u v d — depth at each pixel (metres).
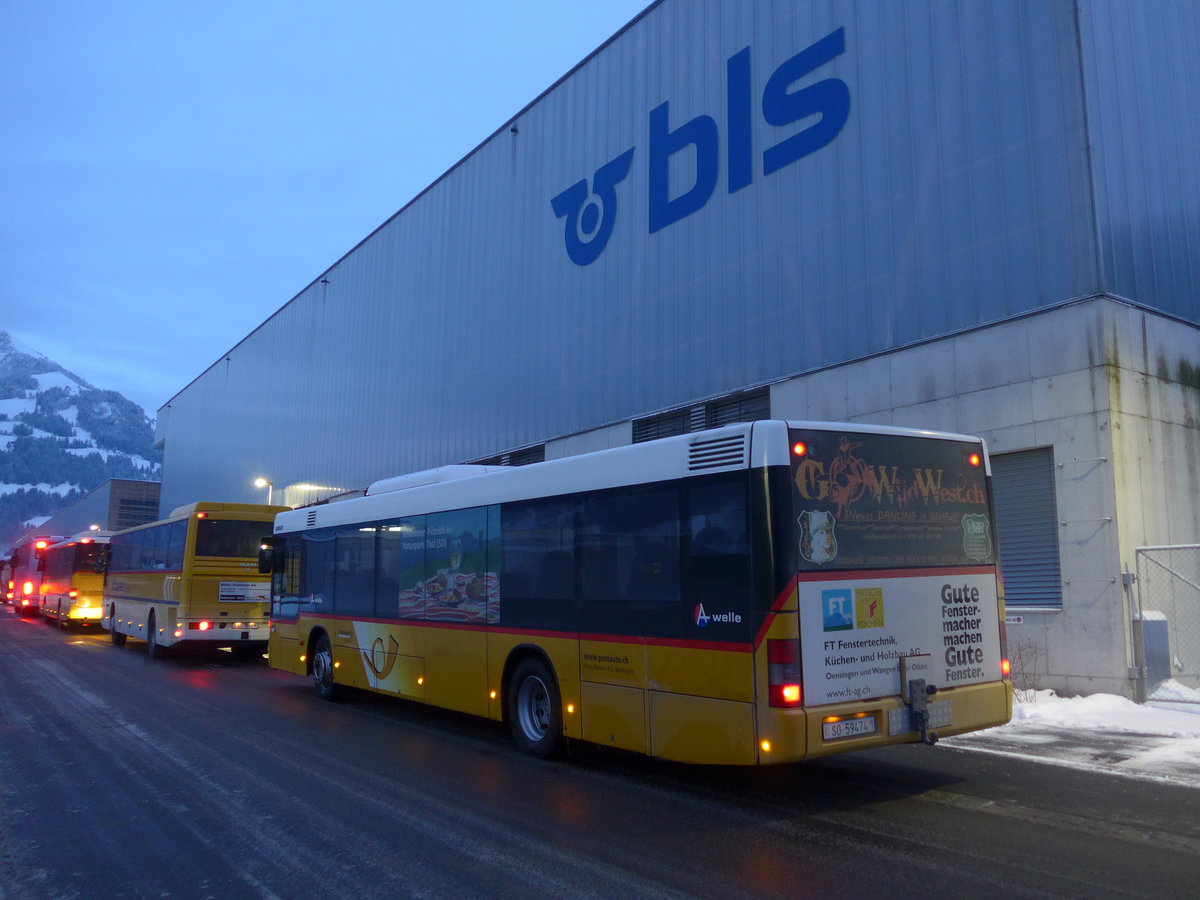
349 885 5.01
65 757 8.61
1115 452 11.34
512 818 6.32
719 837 5.82
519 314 24.31
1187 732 9.05
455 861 5.39
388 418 30.92
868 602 6.49
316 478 36.09
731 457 6.52
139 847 5.77
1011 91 12.95
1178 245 13.01
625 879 5.03
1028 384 12.30
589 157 22.02
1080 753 8.26
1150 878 4.91
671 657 6.80
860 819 6.21
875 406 14.36
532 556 8.51
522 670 8.58
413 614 10.40
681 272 18.75
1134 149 12.65
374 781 7.50
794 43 16.48
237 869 5.31
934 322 13.69
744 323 17.06
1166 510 11.79
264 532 18.52
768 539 6.18
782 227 16.41
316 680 12.84
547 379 22.94
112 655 20.16
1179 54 13.74
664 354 19.05
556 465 8.34
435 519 10.15
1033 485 12.32
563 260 22.69
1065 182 12.22
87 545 29.02
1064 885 4.81
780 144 16.56
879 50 14.91
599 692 7.51
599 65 21.91
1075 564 11.53
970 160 13.38
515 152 25.16
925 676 6.72
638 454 7.38
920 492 6.98
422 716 11.12
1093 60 12.39
